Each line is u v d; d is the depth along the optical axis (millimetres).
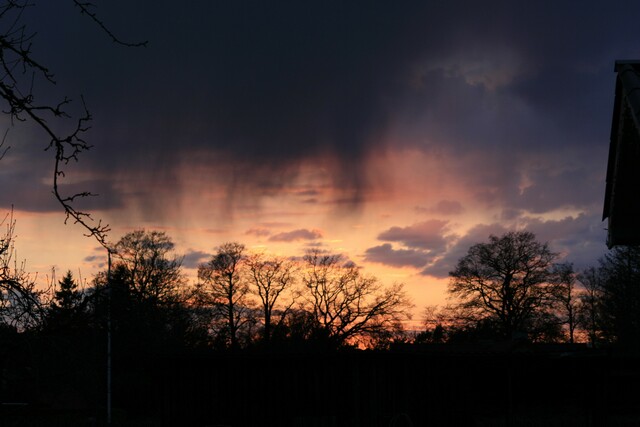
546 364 22906
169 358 21781
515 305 65125
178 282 53062
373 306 62750
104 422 30656
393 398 21453
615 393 30062
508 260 65375
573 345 51656
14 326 6293
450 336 70625
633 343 46844
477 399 27906
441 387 22109
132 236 51250
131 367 39062
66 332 6461
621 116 8859
